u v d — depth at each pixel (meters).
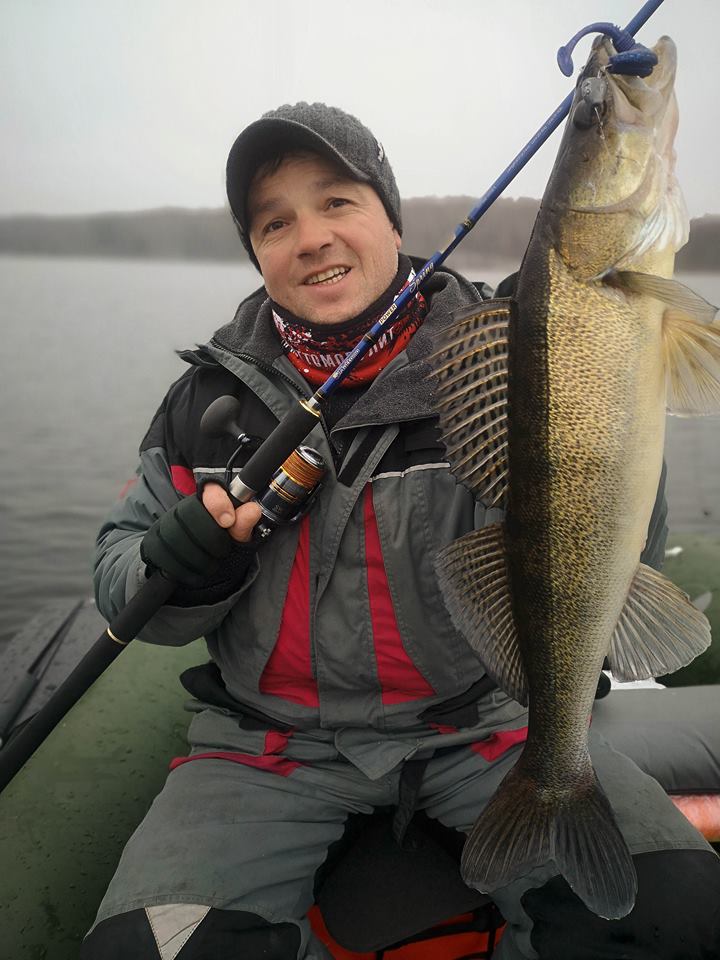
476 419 1.21
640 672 1.22
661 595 1.20
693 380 1.11
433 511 1.49
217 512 1.40
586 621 1.19
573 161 1.10
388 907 1.44
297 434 1.41
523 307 1.16
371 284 1.59
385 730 1.56
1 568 6.27
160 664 2.38
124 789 1.86
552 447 1.16
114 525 1.76
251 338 1.69
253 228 1.65
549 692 1.24
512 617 1.27
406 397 1.49
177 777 1.61
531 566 1.21
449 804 1.55
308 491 1.43
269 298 1.75
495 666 1.27
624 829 1.37
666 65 1.08
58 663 2.76
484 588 1.25
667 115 1.09
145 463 1.74
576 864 1.17
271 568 1.54
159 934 1.24
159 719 2.13
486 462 1.24
